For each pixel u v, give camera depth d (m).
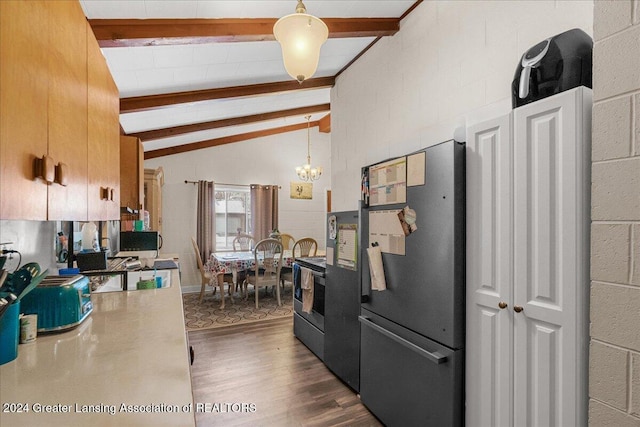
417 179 1.58
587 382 0.98
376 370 1.91
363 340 2.04
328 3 2.07
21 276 1.07
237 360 2.73
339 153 3.31
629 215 0.77
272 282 4.48
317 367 2.61
